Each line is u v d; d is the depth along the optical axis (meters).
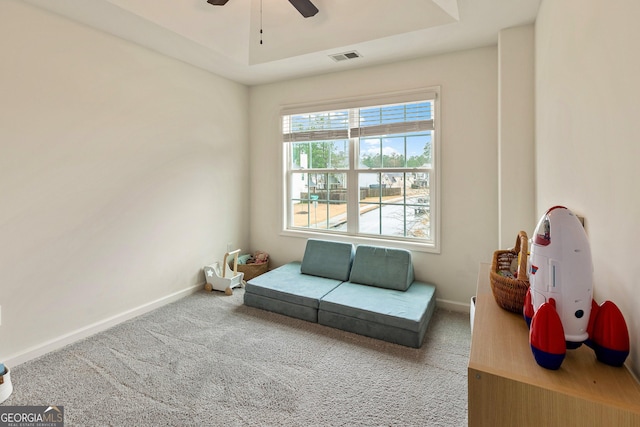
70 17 2.35
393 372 2.11
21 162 2.15
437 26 2.49
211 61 3.24
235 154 3.97
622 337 0.86
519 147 2.50
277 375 2.08
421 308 2.59
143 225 2.96
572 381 0.83
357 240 3.57
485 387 0.88
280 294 2.98
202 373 2.09
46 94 2.25
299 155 3.99
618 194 0.94
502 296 1.32
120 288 2.79
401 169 3.37
